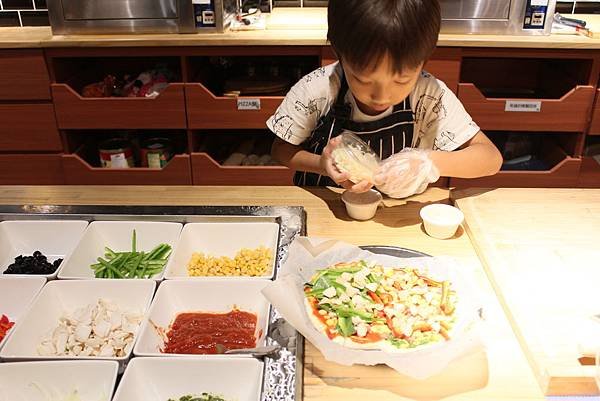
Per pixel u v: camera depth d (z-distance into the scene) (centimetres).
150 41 243
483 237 121
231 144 300
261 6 288
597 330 94
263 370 90
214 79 294
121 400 86
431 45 104
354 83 112
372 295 104
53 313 110
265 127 260
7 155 273
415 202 141
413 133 153
